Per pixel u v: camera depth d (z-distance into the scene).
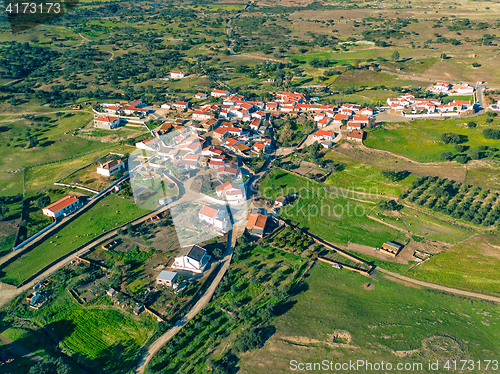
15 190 136.38
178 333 85.19
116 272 98.81
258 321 89.62
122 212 124.12
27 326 86.88
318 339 84.56
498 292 98.81
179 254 103.56
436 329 88.00
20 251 108.75
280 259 109.44
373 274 105.25
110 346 82.75
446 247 114.06
